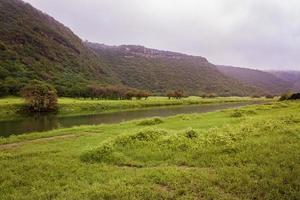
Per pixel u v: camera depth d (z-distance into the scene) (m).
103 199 9.70
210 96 192.00
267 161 12.91
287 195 9.27
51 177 12.80
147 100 128.62
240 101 155.38
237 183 10.57
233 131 20.98
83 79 174.12
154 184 10.91
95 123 54.59
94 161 15.53
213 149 16.14
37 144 24.44
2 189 11.46
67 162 15.46
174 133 20.11
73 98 122.50
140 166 14.42
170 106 112.38
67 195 10.27
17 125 53.78
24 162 15.70
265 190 9.77
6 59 148.00
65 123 55.66
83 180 12.11
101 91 134.38
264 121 25.05
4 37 177.25
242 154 14.59
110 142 18.91
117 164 14.95
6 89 106.50
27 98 81.69
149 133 20.31
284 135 19.16
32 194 10.67
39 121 60.41
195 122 34.59
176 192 10.02
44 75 148.00
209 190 10.03
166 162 14.61
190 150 16.53
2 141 27.20
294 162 12.50
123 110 91.06
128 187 10.60
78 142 23.72
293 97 83.88
